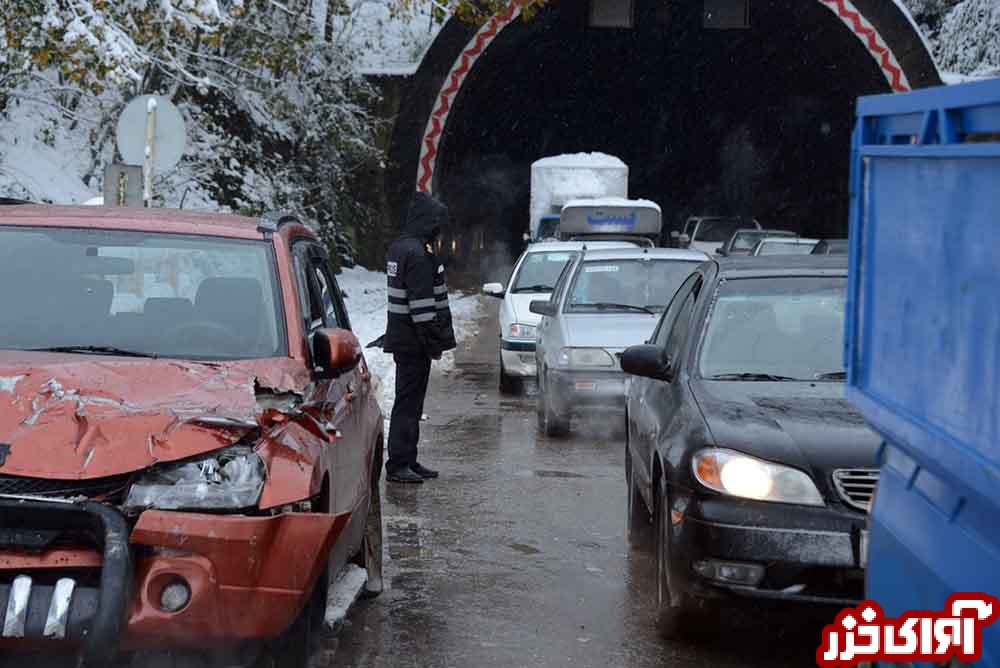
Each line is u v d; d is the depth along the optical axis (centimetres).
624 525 1352
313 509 777
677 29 6919
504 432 1975
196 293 897
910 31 5800
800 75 7144
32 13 2445
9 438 712
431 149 5856
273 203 4678
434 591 1096
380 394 2311
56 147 3841
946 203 512
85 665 673
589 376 1875
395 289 1543
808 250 4562
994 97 475
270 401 775
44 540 689
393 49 6041
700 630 962
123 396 759
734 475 908
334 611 962
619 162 5141
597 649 951
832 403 995
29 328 866
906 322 554
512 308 2453
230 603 696
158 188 4000
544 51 6981
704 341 1109
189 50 3562
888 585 583
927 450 520
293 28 4075
